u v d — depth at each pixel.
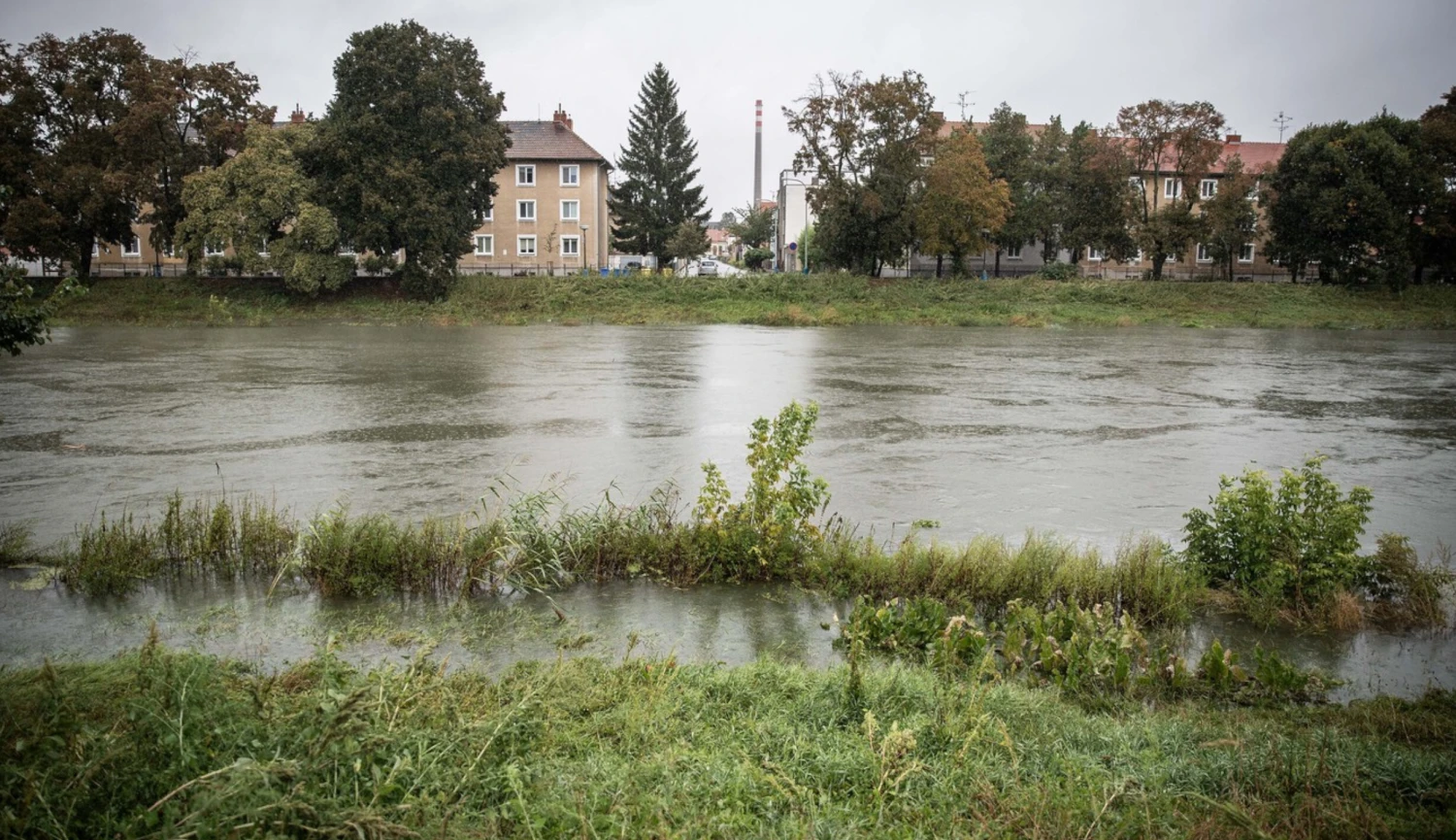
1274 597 8.35
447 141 47.19
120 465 13.73
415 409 19.36
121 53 46.34
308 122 47.50
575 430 16.98
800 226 86.62
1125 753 5.25
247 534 9.21
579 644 7.31
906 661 7.03
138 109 44.09
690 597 8.57
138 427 16.95
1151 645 7.64
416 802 4.08
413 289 49.31
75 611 7.96
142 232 61.97
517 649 7.21
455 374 25.75
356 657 6.97
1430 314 51.66
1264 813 4.45
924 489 12.77
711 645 7.41
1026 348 36.00
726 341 37.84
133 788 4.02
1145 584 8.41
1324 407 21.38
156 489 12.23
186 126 48.50
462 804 4.24
